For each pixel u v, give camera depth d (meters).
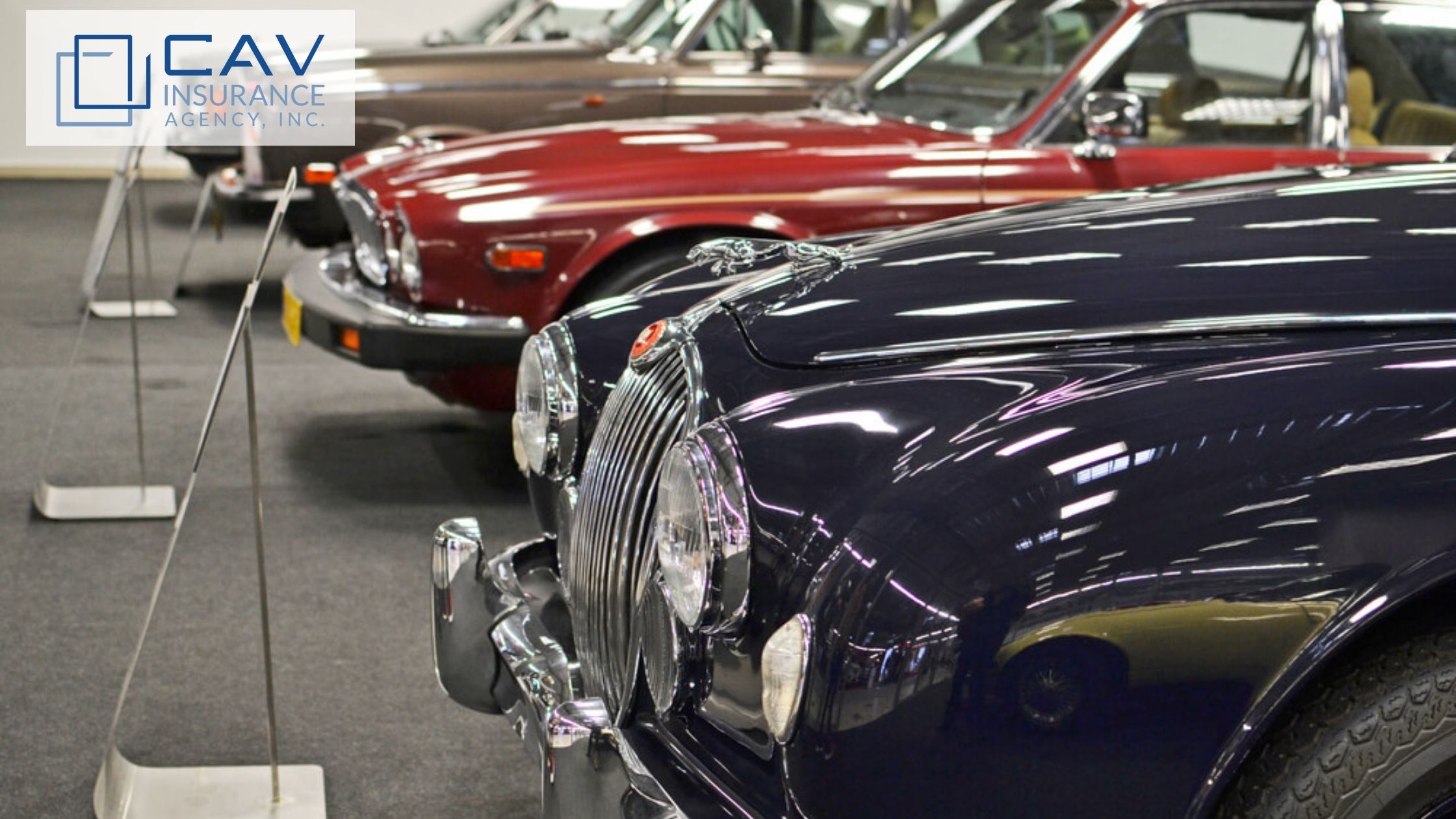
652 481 1.71
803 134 3.98
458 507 3.99
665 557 1.49
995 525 1.32
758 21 6.23
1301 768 1.34
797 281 1.86
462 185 3.82
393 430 4.75
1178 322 1.60
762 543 1.41
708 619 1.43
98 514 3.88
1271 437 1.34
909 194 3.76
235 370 5.54
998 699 1.29
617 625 1.73
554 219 3.72
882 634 1.31
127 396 5.14
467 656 2.05
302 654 3.04
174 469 4.30
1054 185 3.79
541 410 2.08
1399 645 1.35
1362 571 1.30
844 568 1.35
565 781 1.59
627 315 2.13
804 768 1.35
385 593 3.37
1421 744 1.33
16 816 2.40
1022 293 1.72
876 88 4.32
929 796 1.31
